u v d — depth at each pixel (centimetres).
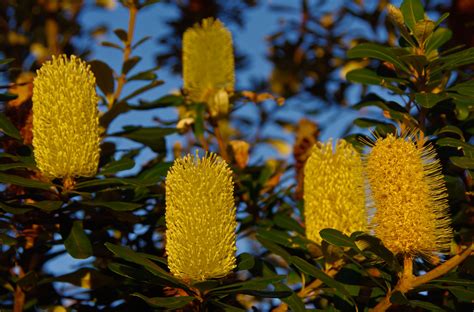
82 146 308
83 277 362
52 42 586
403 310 331
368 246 279
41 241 367
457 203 360
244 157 447
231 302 345
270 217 427
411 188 274
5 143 370
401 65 337
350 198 329
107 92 412
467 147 314
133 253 276
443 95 326
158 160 420
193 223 267
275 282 289
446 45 471
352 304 315
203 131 430
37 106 305
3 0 626
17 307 367
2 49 614
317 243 336
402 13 336
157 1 421
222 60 441
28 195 337
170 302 277
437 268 282
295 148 449
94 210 347
